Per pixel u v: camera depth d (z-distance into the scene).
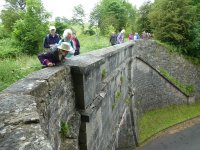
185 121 26.47
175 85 28.36
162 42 28.89
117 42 19.75
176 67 28.72
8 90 4.20
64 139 5.65
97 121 8.17
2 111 3.31
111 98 11.22
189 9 28.98
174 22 28.83
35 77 4.93
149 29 37.50
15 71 8.60
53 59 6.15
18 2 27.23
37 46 15.38
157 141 22.23
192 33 29.34
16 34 15.48
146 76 25.86
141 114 25.03
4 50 13.88
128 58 17.55
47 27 16.16
